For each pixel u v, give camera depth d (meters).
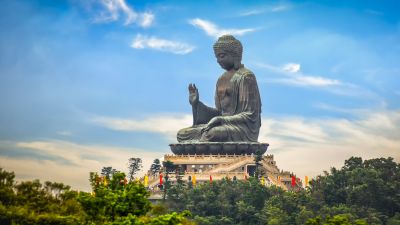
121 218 92.38
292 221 177.25
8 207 107.12
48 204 112.38
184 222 98.75
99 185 101.81
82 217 103.75
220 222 179.12
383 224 185.38
